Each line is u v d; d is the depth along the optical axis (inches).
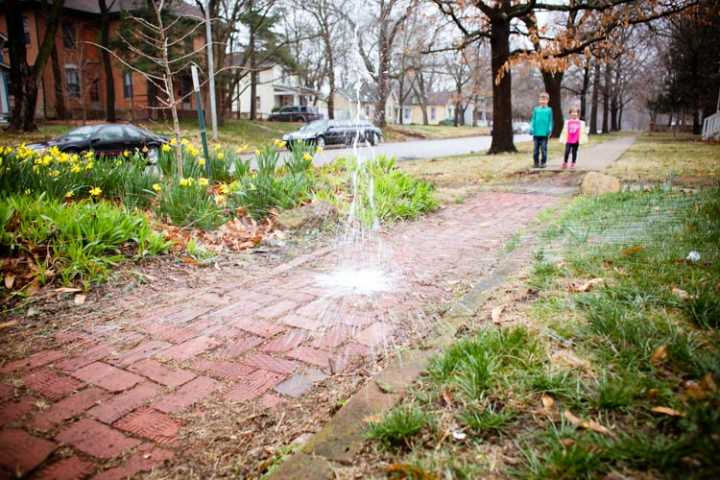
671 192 236.8
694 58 1222.9
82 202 180.1
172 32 860.0
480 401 74.8
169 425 79.8
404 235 199.3
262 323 117.6
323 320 118.0
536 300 113.1
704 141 960.9
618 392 70.2
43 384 91.8
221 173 267.3
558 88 1099.9
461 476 60.3
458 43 749.9
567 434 64.4
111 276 146.9
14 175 190.7
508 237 188.1
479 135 1888.5
